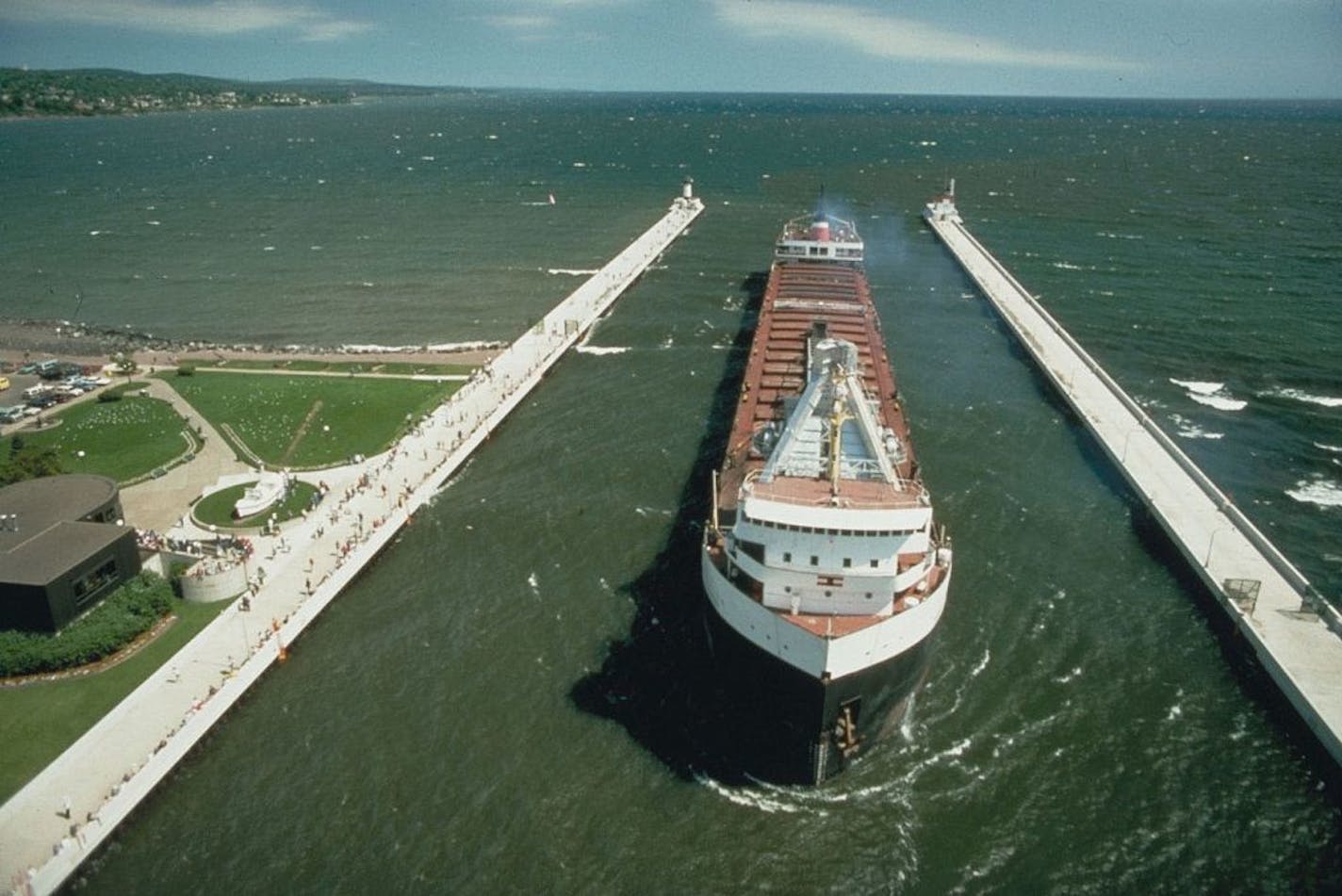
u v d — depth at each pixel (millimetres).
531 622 55562
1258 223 180125
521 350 103312
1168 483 70938
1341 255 149750
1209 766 44375
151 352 109000
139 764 43531
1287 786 43188
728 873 38844
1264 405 88812
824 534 45375
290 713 48594
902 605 46750
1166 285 132875
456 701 49031
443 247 169625
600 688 49844
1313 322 113938
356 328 120500
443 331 118250
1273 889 37969
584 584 59219
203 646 52250
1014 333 109625
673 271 147375
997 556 62438
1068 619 55688
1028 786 43219
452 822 41312
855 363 56781
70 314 130875
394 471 73375
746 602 43344
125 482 72812
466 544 64750
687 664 51625
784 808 42250
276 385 94188
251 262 160375
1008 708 48312
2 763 43969
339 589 59031
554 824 41125
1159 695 49219
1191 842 40156
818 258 120688
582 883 38312
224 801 42969
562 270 149000
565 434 82750
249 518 66562
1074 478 74062
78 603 52375
